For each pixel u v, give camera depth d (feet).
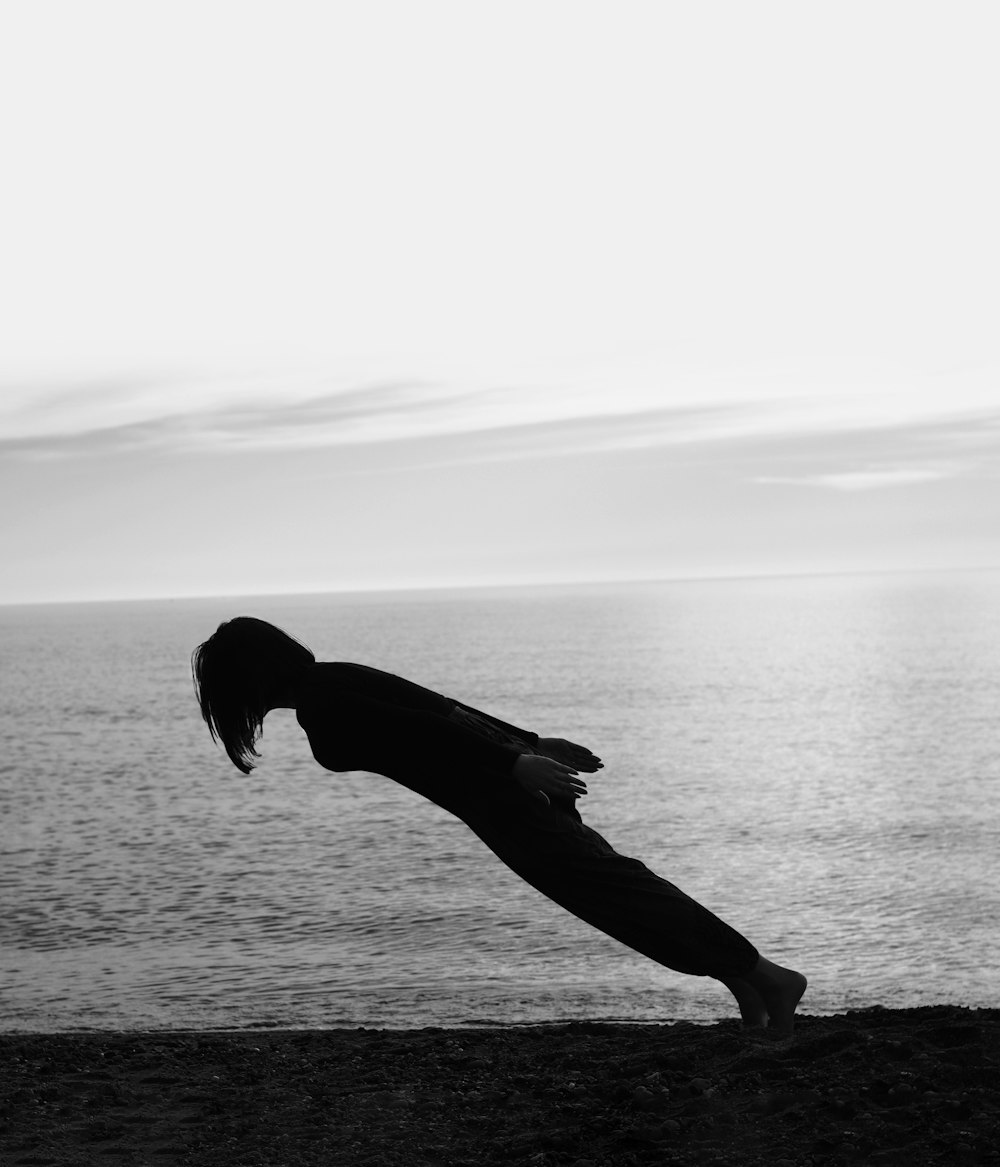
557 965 70.03
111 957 76.54
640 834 137.59
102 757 244.01
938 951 79.82
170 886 106.32
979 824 140.26
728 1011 56.08
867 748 231.71
